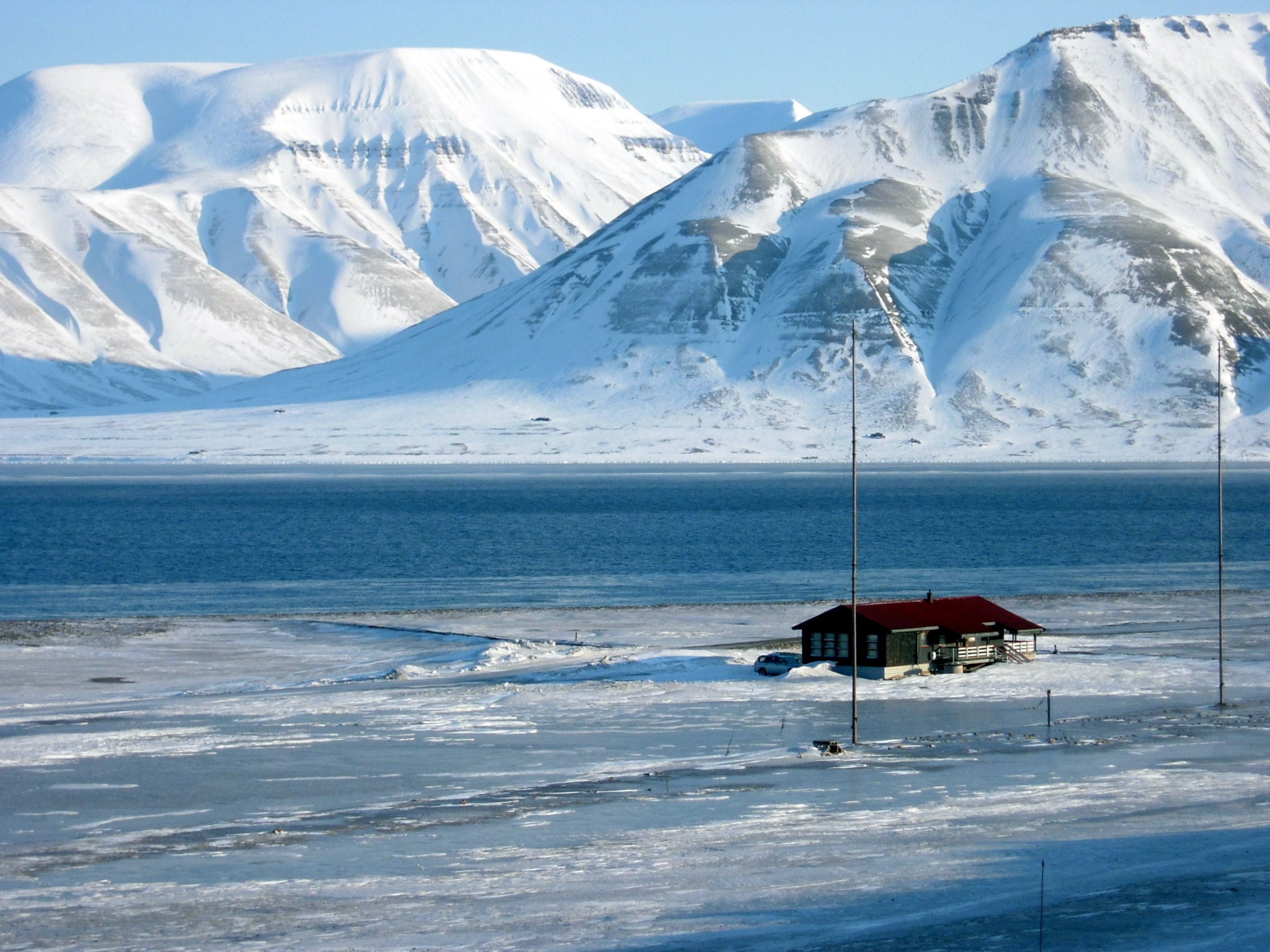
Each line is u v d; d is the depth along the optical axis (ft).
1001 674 255.09
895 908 118.93
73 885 132.05
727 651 279.49
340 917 120.88
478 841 146.61
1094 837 143.54
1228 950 102.17
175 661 276.21
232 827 153.48
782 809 159.63
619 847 143.74
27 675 260.62
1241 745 194.39
